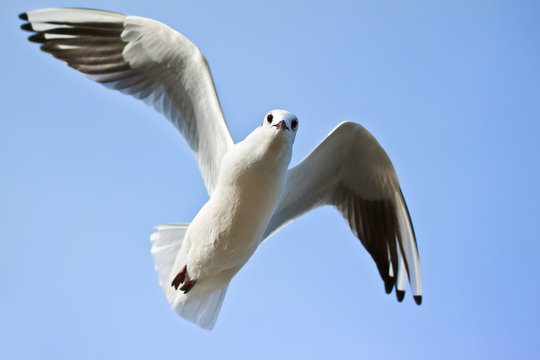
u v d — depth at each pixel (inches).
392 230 227.9
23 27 221.9
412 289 225.0
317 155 210.1
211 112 205.5
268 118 184.5
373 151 212.4
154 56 211.6
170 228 214.4
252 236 192.7
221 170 189.2
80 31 218.7
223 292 207.3
